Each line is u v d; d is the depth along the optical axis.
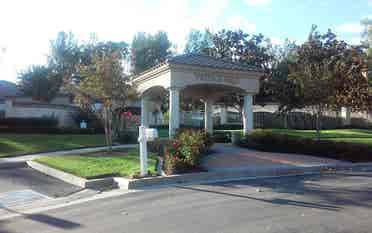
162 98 26.81
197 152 12.82
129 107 31.72
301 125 38.03
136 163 13.90
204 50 31.94
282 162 14.49
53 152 19.33
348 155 15.69
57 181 12.57
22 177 13.32
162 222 7.29
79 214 8.25
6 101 32.94
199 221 7.26
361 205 8.20
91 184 11.57
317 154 16.30
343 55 27.28
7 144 21.08
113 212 8.24
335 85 20.28
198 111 39.62
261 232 6.46
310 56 28.19
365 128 36.06
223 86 18.83
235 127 35.84
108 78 17.03
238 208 8.18
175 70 17.20
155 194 9.98
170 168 12.16
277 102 32.09
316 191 9.80
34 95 38.84
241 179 12.07
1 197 10.54
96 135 27.17
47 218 8.07
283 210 7.91
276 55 32.09
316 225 6.77
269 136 17.34
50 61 41.56
